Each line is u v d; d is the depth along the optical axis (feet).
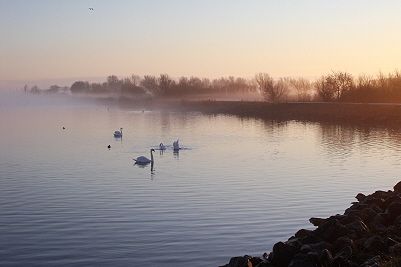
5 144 213.25
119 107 602.03
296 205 98.78
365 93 366.22
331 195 107.76
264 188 116.06
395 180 123.95
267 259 57.52
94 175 136.26
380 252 52.39
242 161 160.04
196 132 259.80
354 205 79.30
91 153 183.52
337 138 217.15
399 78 365.20
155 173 139.13
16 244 76.69
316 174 134.00
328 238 59.88
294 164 152.15
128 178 131.44
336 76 387.14
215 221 87.66
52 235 80.89
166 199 105.50
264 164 153.17
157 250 73.10
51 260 69.82
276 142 209.97
